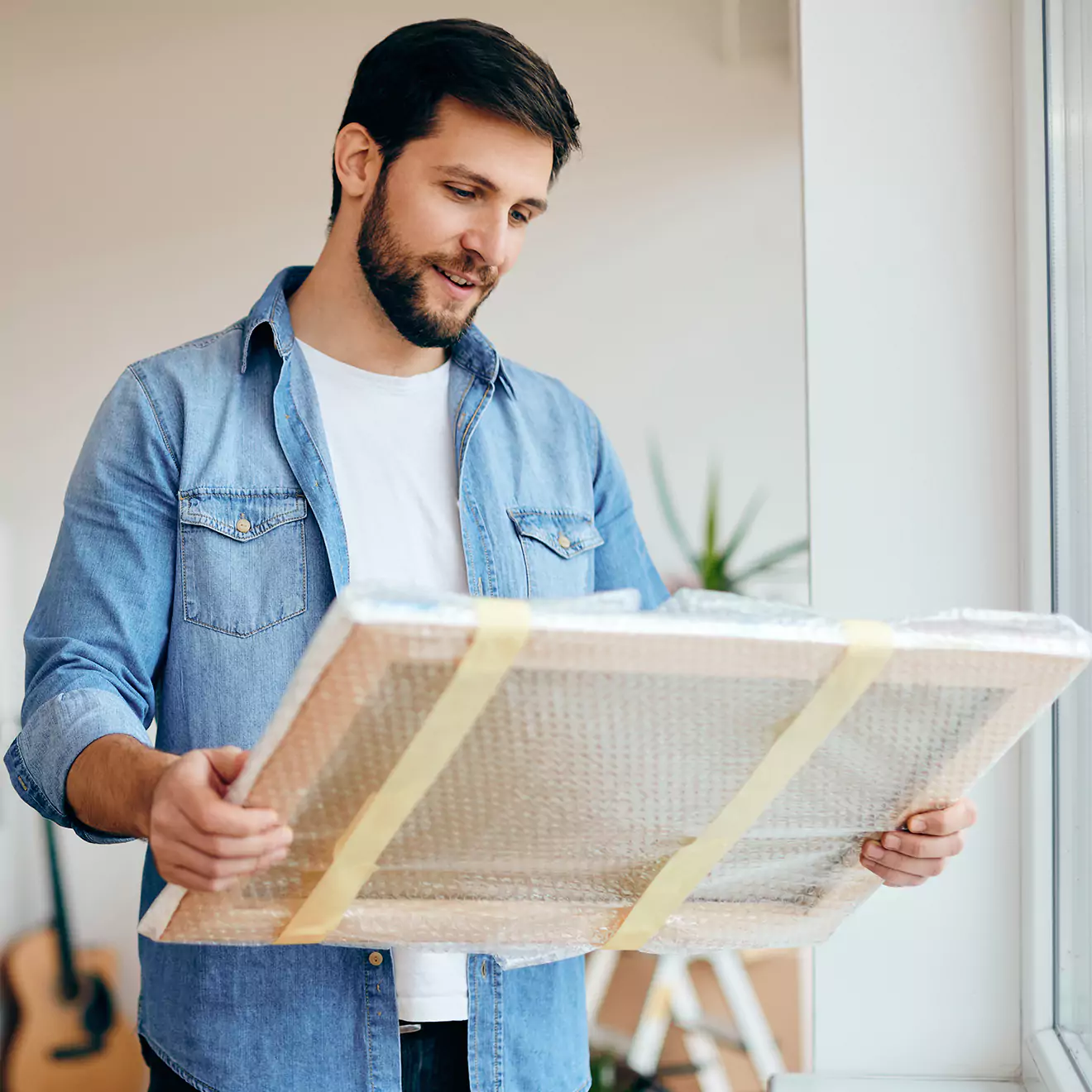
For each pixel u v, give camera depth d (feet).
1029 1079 3.79
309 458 3.82
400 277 3.92
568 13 9.21
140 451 3.67
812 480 3.83
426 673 2.01
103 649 3.47
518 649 2.01
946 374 3.81
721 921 2.73
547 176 4.01
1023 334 3.75
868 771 2.45
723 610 2.25
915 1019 3.88
